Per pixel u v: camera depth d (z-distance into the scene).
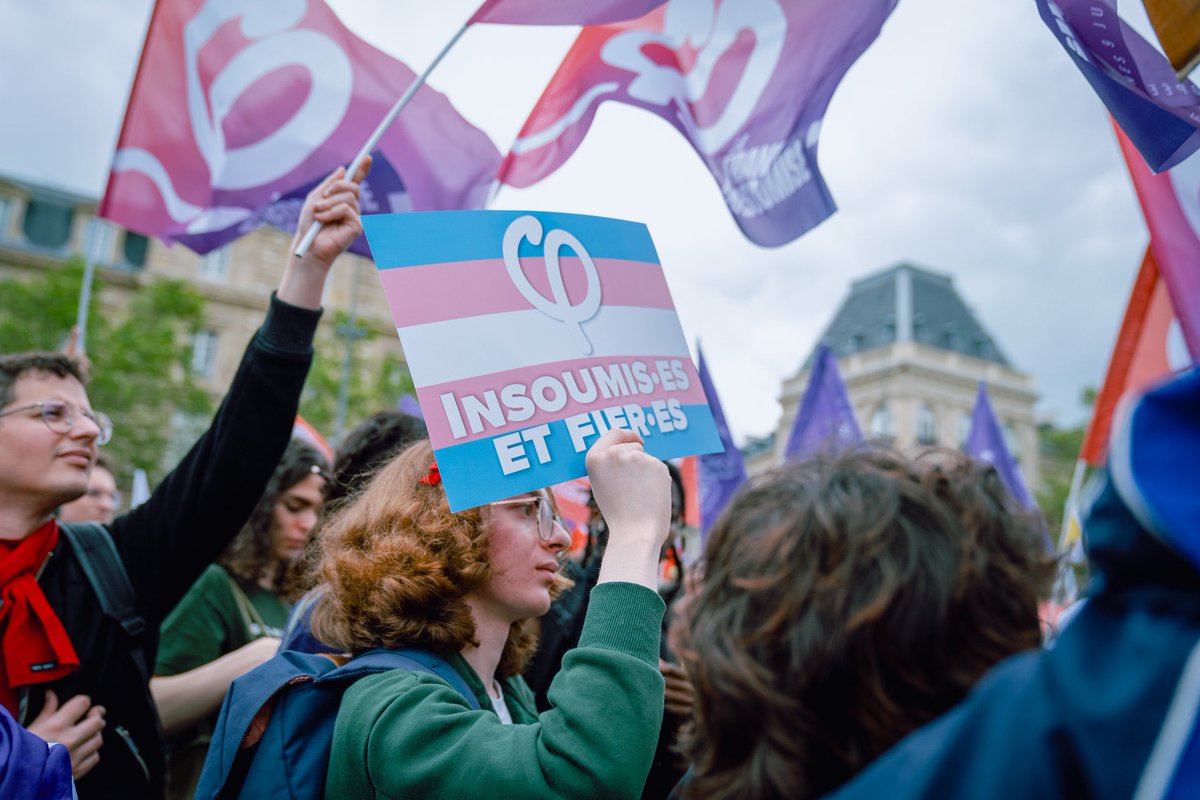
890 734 0.89
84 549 2.05
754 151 2.36
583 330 1.63
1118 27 1.82
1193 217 2.39
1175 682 0.63
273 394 2.10
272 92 2.79
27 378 2.02
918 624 0.90
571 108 2.64
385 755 1.33
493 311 1.56
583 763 1.22
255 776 1.45
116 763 1.94
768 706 0.92
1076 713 0.67
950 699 0.90
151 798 1.99
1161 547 0.67
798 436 4.93
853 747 0.90
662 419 1.66
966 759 0.73
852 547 0.93
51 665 1.88
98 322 25.23
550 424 1.54
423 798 1.29
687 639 1.04
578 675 1.30
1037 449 38.28
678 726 2.04
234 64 2.78
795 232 2.24
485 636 1.66
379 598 1.56
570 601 2.38
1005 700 0.74
